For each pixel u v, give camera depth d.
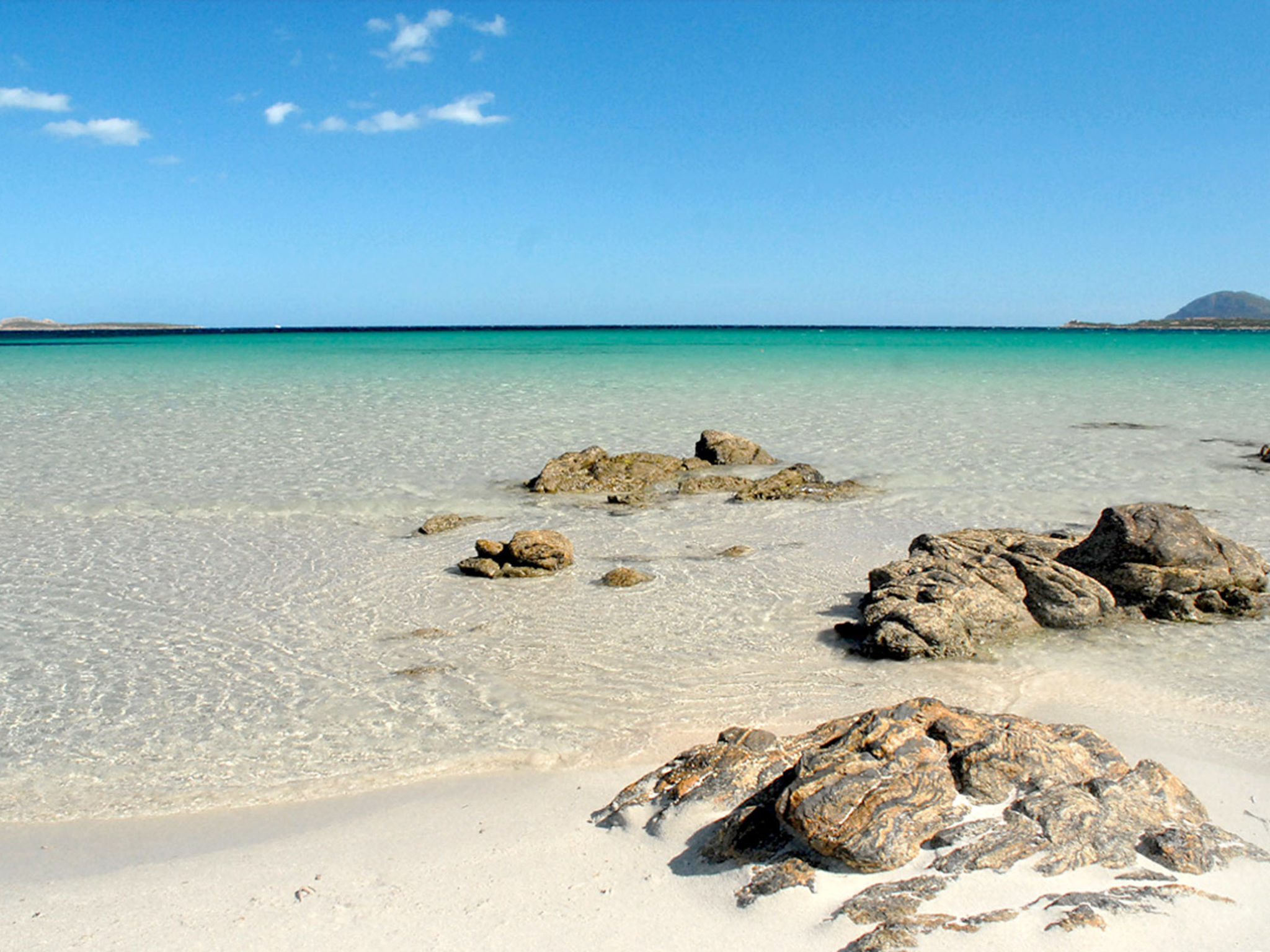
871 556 15.53
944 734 6.72
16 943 5.82
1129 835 6.04
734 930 5.49
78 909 6.24
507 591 13.95
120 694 10.40
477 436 28.98
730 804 6.59
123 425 31.31
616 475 21.84
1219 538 12.97
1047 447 26.27
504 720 9.52
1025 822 5.98
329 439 28.33
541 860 6.55
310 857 6.86
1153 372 55.53
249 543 16.91
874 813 5.82
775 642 11.68
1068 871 5.71
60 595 13.98
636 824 6.82
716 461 24.14
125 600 13.77
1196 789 7.37
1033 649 11.30
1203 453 25.27
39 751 9.04
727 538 16.88
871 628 11.38
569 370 57.91
